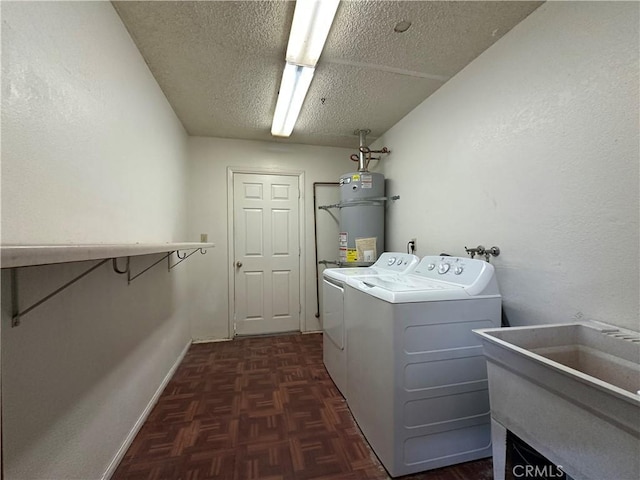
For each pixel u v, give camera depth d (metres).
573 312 1.25
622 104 1.07
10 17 0.77
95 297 1.20
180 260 2.60
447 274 1.68
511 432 1.02
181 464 1.37
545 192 1.36
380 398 1.39
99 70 1.23
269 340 3.19
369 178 2.84
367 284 1.61
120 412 1.42
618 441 0.67
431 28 1.52
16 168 0.79
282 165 3.40
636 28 1.03
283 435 1.58
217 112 2.55
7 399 0.78
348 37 1.59
